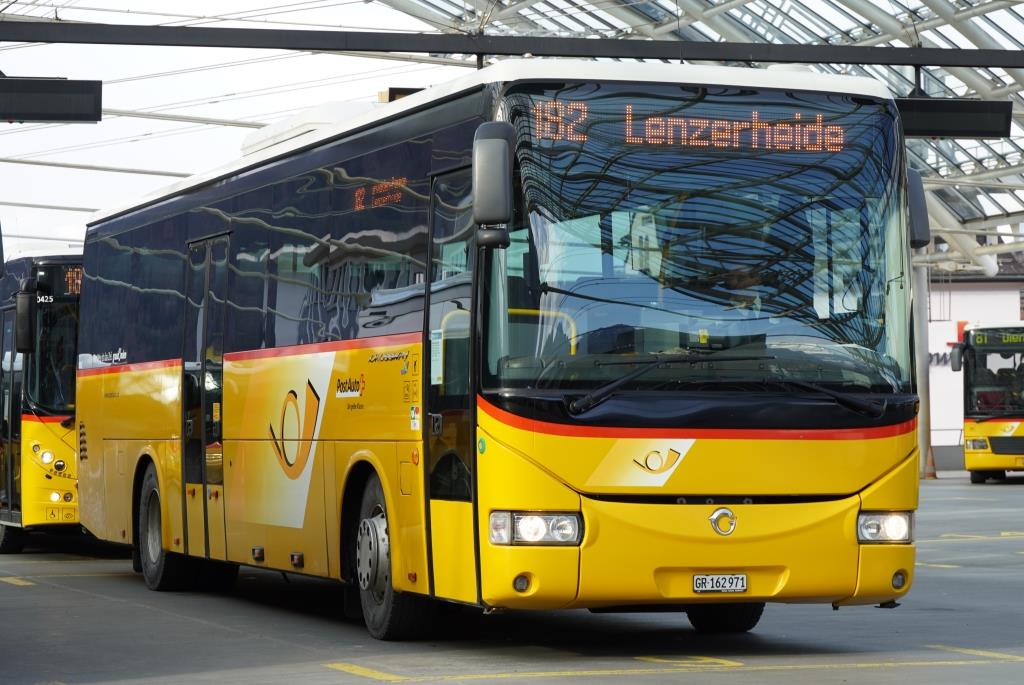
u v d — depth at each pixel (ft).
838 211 38.88
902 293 39.22
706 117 38.58
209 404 54.60
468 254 38.47
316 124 50.85
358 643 42.98
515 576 36.37
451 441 38.58
